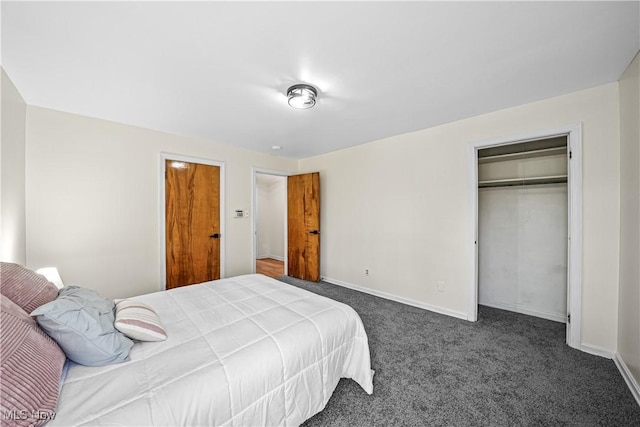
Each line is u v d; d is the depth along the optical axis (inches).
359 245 154.6
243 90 83.5
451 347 87.7
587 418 57.3
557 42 60.6
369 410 59.6
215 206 148.6
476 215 109.3
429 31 56.5
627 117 72.6
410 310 122.2
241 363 45.2
